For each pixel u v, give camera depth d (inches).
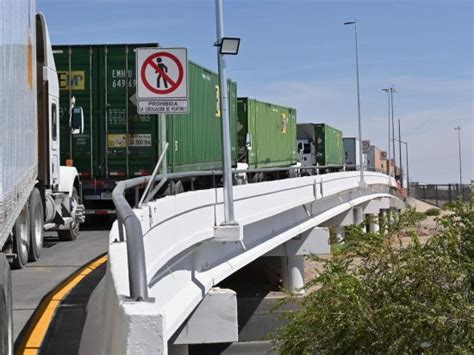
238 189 513.3
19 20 301.9
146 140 814.5
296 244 747.4
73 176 665.0
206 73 1036.5
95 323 230.5
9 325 232.5
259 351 663.8
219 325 418.6
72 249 603.8
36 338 314.7
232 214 454.3
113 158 816.9
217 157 1108.5
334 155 2202.3
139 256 157.5
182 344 417.1
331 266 335.3
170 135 835.4
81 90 815.7
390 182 1601.9
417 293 307.6
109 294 191.2
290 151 1732.3
